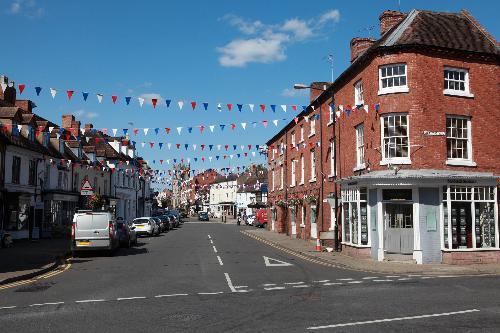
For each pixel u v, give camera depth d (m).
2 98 33.38
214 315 8.92
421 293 11.50
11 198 27.28
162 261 18.89
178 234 40.88
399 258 19.12
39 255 19.77
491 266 17.70
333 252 22.55
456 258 18.61
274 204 44.16
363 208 20.41
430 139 19.52
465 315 8.90
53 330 7.80
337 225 23.05
